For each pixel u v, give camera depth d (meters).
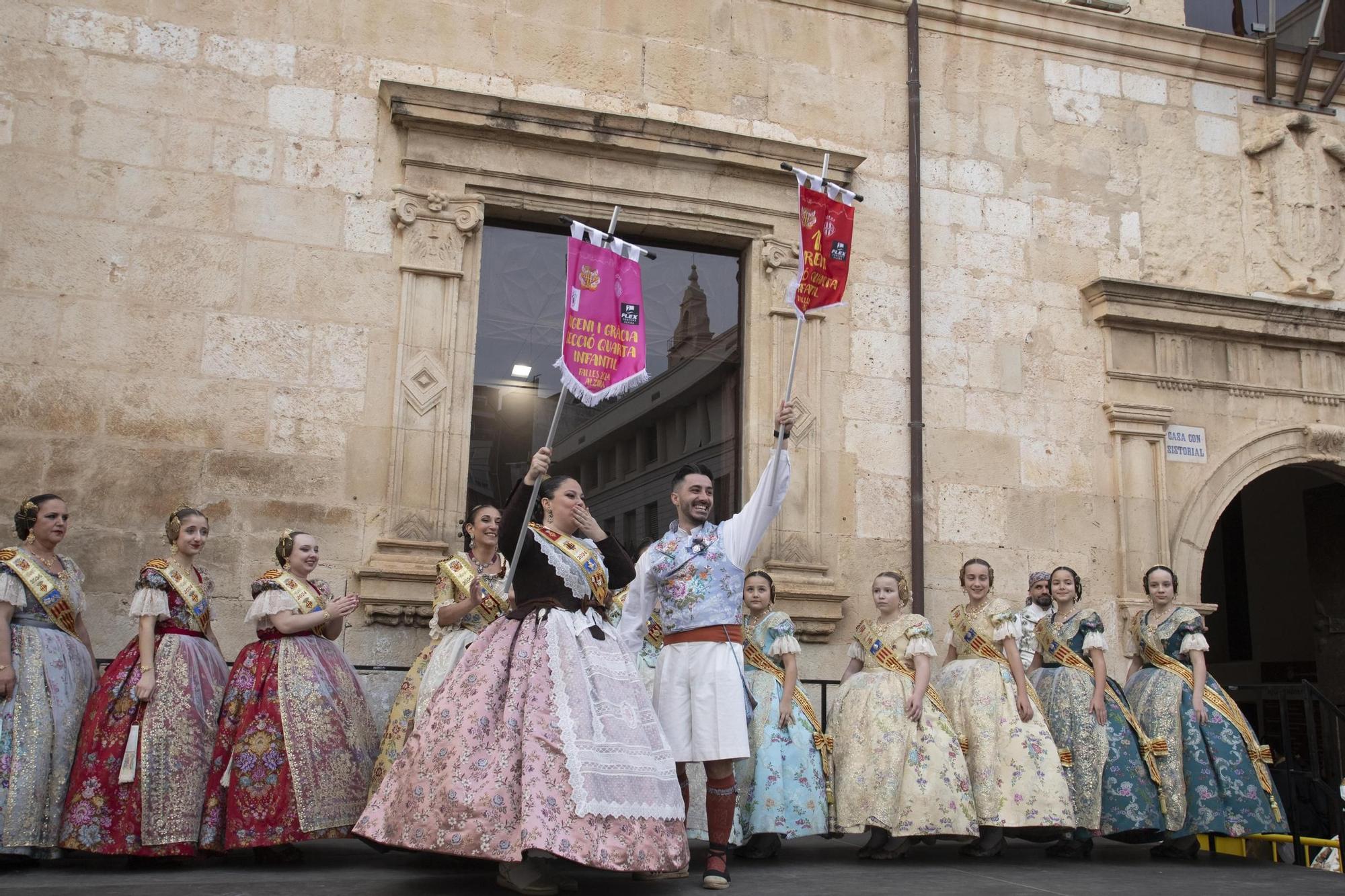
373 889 4.49
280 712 5.27
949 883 5.10
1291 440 8.99
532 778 4.17
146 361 6.79
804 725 5.93
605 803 4.20
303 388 7.03
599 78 7.97
